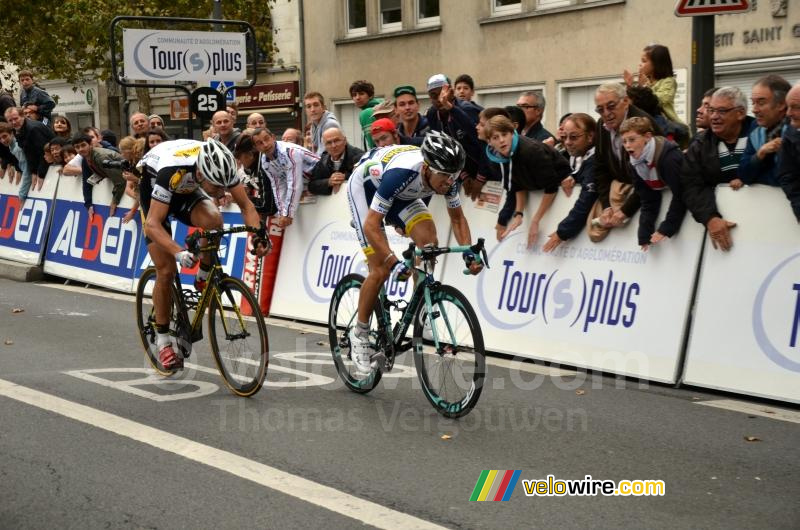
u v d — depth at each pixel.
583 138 6.95
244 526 3.92
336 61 20.77
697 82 7.16
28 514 4.07
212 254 6.13
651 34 14.53
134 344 7.75
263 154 8.98
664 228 6.38
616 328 6.64
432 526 3.91
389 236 8.36
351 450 4.91
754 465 4.68
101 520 3.99
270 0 21.73
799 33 12.57
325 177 8.94
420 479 4.47
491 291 7.49
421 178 5.43
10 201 12.87
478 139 7.64
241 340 5.94
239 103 23.27
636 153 6.20
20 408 5.74
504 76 17.16
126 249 10.92
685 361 6.25
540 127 8.36
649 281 6.51
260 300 9.39
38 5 22.61
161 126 11.35
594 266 6.84
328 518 4.00
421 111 19.03
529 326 7.18
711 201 6.13
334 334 6.32
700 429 5.30
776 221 5.94
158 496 4.26
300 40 21.47
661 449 4.93
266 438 5.13
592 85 15.73
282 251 9.38
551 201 7.13
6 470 4.62
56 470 4.61
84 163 11.32
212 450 4.91
